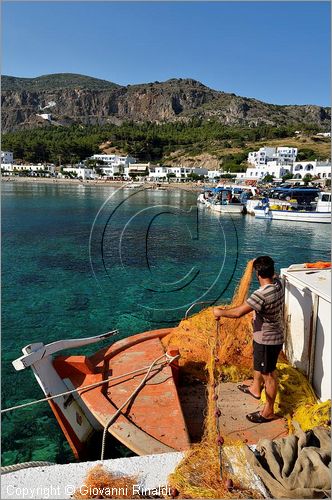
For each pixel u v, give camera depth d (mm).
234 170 132125
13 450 6055
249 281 5840
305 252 26750
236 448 3408
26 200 63719
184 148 178750
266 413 4613
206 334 6012
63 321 12055
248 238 31781
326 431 3436
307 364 5238
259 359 4477
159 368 5473
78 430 5258
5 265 18922
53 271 18000
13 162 166375
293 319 5699
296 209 46469
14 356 9594
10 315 12453
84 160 167250
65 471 3072
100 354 5945
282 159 133625
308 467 2957
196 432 4723
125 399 4824
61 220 37688
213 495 2869
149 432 4246
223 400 5145
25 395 7793
